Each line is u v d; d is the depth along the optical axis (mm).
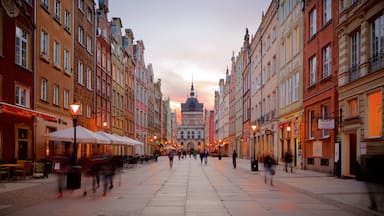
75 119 18281
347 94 22625
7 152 21609
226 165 44594
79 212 11320
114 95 50125
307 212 11352
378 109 19547
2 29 20891
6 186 17969
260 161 51531
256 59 56594
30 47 24562
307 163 30766
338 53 24109
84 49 36500
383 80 18625
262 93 50812
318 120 24172
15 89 22375
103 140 25938
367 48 20594
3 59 21016
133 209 11867
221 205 12695
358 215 10875
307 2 30547
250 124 62156
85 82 36812
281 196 15055
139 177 25281
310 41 29828
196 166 42188
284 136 38312
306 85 30703
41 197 14539
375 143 19156
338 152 23484
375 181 11508
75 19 33750
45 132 26922
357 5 21422
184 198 14453
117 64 51969
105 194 15625
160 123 108125
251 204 12930
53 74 28484
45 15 26953
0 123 20953
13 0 21828
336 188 17562
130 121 61844
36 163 22188
